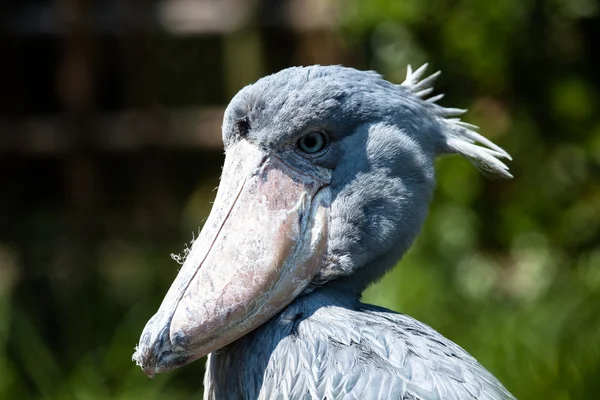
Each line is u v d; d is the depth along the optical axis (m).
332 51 14.01
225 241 5.56
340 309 5.63
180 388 12.23
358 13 12.27
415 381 5.19
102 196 15.98
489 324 11.38
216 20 15.49
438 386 5.19
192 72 16.69
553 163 12.47
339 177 5.75
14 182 16.83
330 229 5.73
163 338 5.38
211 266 5.51
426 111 6.05
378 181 5.75
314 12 14.68
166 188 16.33
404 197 5.81
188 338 5.38
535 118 12.46
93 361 12.48
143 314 13.40
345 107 5.70
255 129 5.71
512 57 12.18
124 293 14.41
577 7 12.18
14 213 16.53
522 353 10.81
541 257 12.45
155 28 15.62
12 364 12.36
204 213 15.81
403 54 12.22
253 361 5.53
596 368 10.47
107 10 15.62
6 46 16.58
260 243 5.57
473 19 12.01
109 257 15.45
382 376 5.20
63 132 15.55
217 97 16.70
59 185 16.86
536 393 10.35
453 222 12.33
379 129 5.76
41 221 16.19
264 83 5.73
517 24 12.04
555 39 12.32
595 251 12.41
